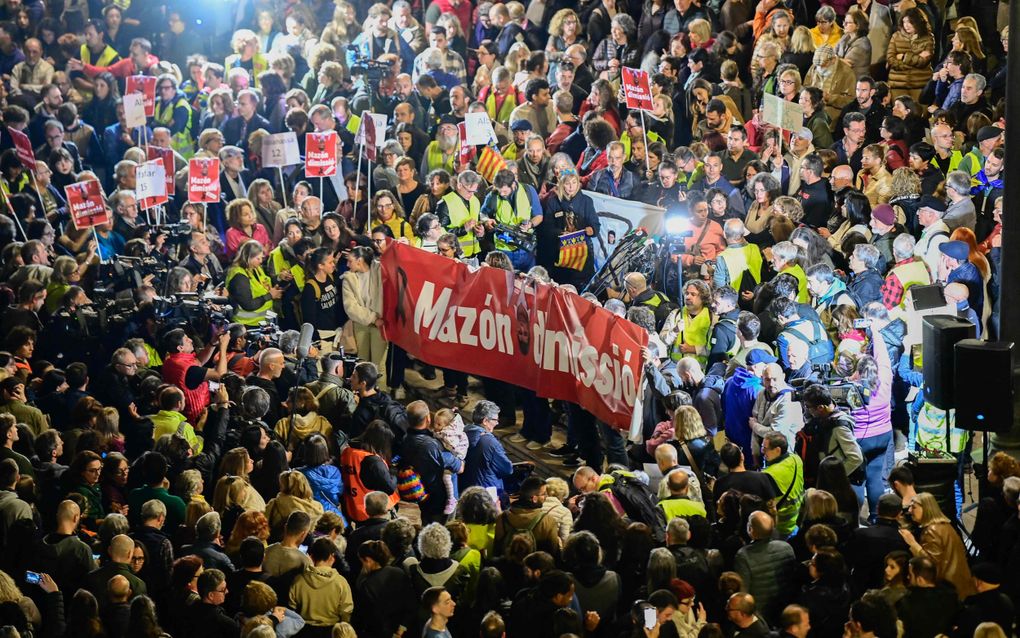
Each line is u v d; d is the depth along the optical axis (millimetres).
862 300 22672
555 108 29625
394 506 18875
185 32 37250
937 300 21172
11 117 31531
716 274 24203
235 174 30094
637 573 16594
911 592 15461
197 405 21562
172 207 30391
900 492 17438
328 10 36406
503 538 17031
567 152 29016
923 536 16219
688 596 15422
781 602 16219
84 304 24469
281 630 15469
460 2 35625
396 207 26672
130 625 15367
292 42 35219
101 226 27922
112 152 32812
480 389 25922
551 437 23703
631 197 26656
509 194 25719
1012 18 17938
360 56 33938
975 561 17797
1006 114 18172
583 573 15859
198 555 16547
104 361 24531
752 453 20281
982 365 17031
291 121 30828
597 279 25328
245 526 16922
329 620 15906
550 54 32219
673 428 19750
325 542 16109
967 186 23734
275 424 21172
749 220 25500
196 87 34469
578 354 21422
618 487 17875
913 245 22594
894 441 22016
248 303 25406
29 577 16500
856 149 26906
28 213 28859
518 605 15414
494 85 31203
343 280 24484
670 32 31484
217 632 15422
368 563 16281
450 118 30531
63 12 36906
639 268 24938
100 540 17031
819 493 16984
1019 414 18719
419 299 23625
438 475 19500
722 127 28094
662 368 21219
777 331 22562
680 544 16266
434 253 23828
